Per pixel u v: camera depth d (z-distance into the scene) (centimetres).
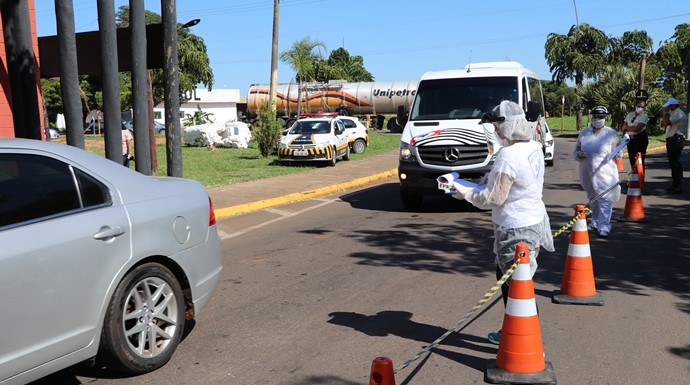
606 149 865
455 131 1090
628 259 752
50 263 373
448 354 473
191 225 474
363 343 498
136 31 1005
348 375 439
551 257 774
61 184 399
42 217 382
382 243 876
